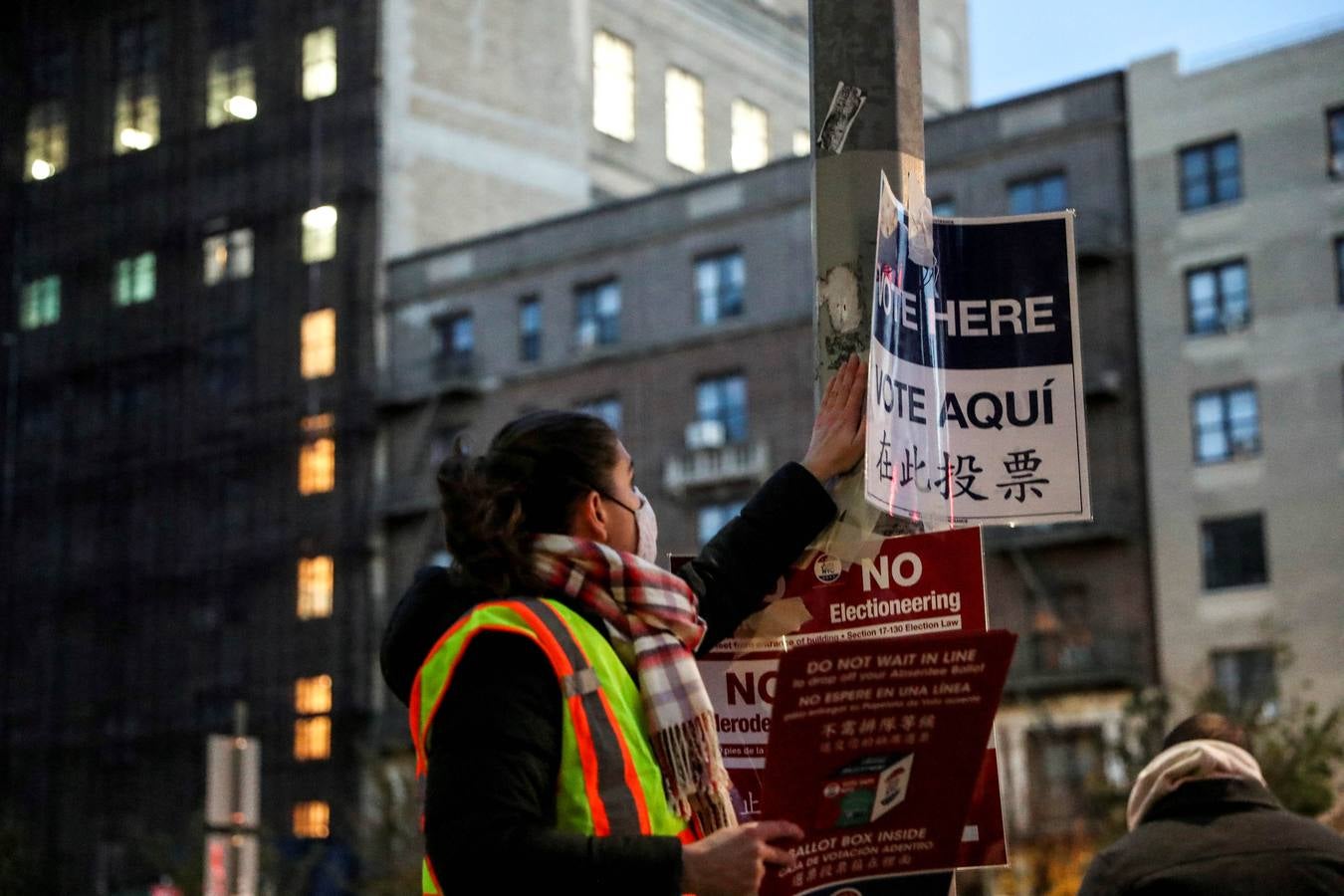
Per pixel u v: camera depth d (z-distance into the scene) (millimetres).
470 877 2658
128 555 51469
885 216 3748
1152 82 39406
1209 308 38219
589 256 45156
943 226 4113
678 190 44219
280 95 51188
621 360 44250
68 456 53406
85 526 52688
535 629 2824
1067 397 4043
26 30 57188
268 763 47031
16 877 49031
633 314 44312
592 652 2889
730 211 43312
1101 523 37969
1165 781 3891
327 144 49812
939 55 62438
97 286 53906
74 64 56156
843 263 3941
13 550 54125
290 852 45750
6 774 52656
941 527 3885
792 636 3830
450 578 3018
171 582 50250
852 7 4027
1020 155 40438
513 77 52562
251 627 48469
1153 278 38844
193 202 52250
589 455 3107
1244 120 38312
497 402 45969
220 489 49969
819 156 4020
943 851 3051
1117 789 31906
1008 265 4109
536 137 52719
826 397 3889
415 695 2914
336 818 45469
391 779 38969
